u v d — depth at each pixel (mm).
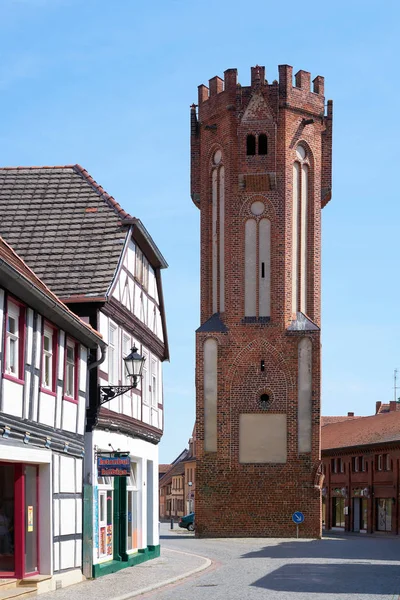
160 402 31641
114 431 24969
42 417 19250
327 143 49812
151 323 29984
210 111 49750
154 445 30938
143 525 28906
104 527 24672
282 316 47469
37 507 19750
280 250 47781
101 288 23719
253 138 48375
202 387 47656
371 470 70438
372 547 40844
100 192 27031
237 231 48125
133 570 25281
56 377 20188
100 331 23297
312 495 46125
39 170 28219
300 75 48969
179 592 20328
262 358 47438
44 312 19047
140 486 28688
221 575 24984
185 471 111062
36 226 26047
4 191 27469
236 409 47281
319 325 48406
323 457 80375
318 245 48938
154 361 30734
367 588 21312
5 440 17062
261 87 48281
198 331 47969
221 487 46750
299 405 46906
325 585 22062
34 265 24656
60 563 20438
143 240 27609
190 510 107125
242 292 48000
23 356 18000
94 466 22828
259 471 46625
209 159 49688
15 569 18688
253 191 48188
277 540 44500
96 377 22859
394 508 66250
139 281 27844
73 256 24891
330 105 50000
